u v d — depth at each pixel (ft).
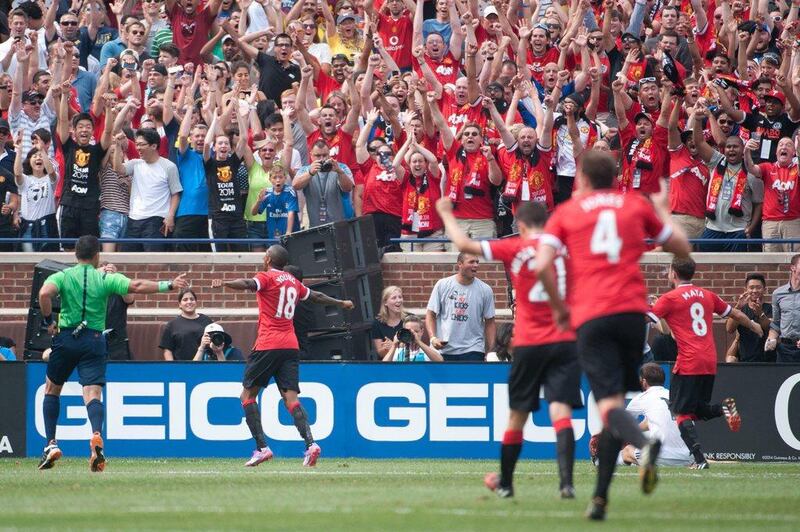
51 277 145.48
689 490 115.75
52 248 218.59
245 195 218.59
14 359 201.98
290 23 247.91
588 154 88.43
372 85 234.79
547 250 86.07
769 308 214.69
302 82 222.69
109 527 84.53
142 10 274.36
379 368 180.55
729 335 212.23
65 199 213.25
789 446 177.58
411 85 218.79
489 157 210.59
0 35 254.47
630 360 86.94
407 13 255.91
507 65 230.48
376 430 180.45
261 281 152.87
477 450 179.11
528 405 100.83
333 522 86.48
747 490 116.26
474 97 223.92
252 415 157.79
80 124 212.84
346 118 222.07
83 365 146.82
